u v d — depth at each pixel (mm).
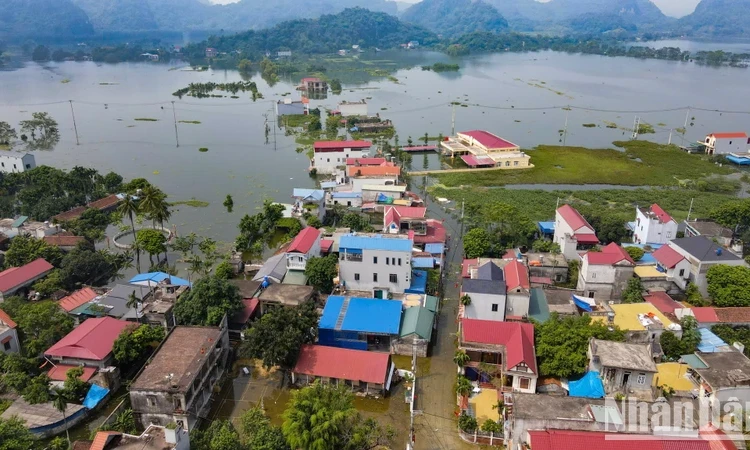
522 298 78875
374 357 71438
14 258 97188
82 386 66125
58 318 76062
